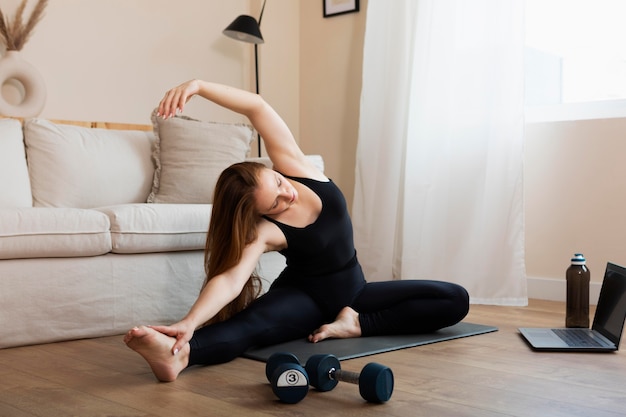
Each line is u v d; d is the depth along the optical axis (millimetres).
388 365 2211
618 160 3664
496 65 3840
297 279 2588
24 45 3791
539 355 2375
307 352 2332
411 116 4133
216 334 2199
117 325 2814
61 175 3443
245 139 3875
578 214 3785
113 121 4172
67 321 2678
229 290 2137
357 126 4746
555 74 3945
